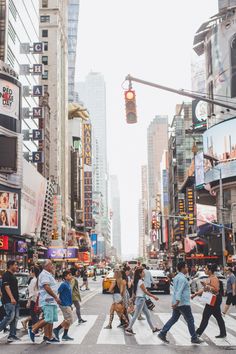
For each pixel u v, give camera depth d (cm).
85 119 16950
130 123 1388
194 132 11100
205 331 1544
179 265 1310
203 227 7644
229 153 7325
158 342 1327
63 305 1363
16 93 5541
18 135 5519
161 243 16988
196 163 8219
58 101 11825
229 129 7356
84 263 12244
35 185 6588
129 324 1492
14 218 5381
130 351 1180
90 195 17450
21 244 5922
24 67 7525
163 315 2064
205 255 8156
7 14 6356
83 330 1581
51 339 1310
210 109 8119
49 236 8875
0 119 5303
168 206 15612
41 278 1265
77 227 15788
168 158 15638
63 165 12838
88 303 2778
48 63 11769
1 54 6219
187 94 1398
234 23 7719
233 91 7612
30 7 8131
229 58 7706
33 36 8481
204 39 8588
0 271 2192
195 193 9219
